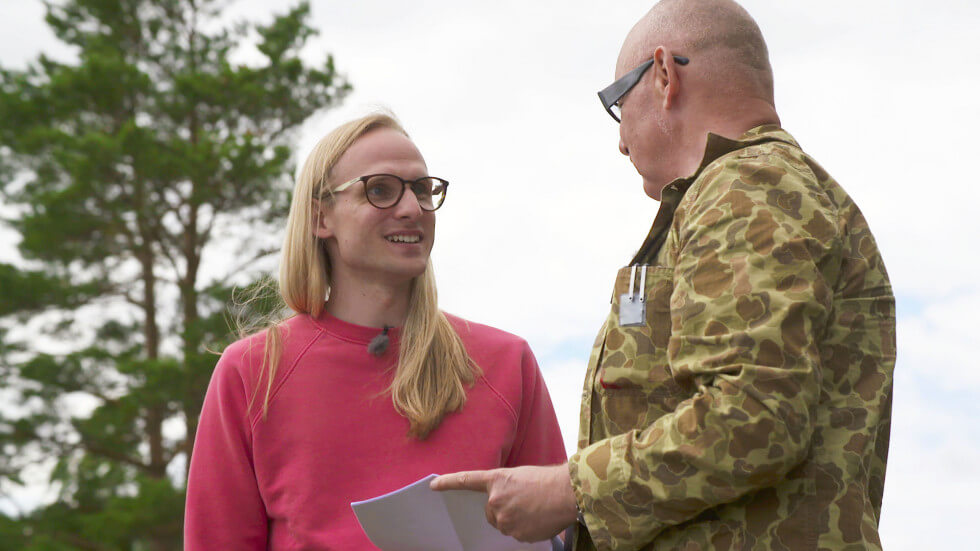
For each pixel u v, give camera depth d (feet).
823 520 5.75
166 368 52.26
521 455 8.88
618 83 7.20
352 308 8.61
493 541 6.80
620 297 6.51
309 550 7.84
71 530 55.62
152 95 60.13
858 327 6.13
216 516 8.09
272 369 8.29
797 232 5.82
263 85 61.00
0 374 57.98
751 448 5.51
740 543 5.81
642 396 6.30
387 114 8.82
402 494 6.54
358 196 8.35
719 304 5.75
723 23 6.91
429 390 8.34
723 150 6.42
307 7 63.82
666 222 6.63
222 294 56.39
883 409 6.23
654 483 5.74
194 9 63.10
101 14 61.16
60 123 59.67
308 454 8.05
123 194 57.93
